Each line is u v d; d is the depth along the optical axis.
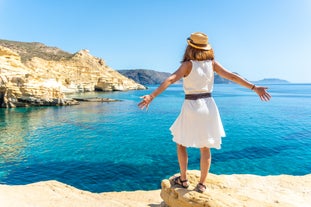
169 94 104.38
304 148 19.48
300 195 5.80
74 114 41.25
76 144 21.91
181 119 3.87
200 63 3.68
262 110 47.31
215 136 3.75
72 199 6.21
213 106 3.79
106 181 13.32
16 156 18.36
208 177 6.01
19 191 6.34
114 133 26.58
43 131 27.92
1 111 43.56
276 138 23.02
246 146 20.08
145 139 23.58
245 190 5.79
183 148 4.27
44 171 15.06
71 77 100.19
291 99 78.88
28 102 50.06
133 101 65.44
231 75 3.75
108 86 110.19
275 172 14.50
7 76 48.25
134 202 6.71
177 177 4.69
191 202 4.16
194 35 3.69
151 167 15.50
